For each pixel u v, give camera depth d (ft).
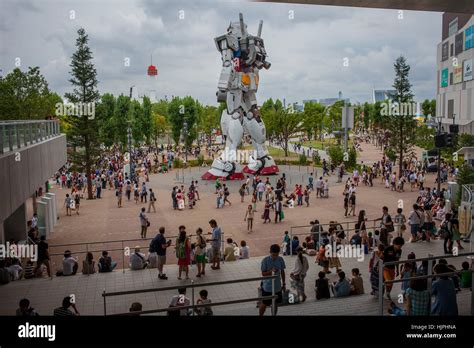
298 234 79.82
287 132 239.09
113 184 151.33
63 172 159.74
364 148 315.58
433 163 173.68
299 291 42.63
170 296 47.98
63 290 50.62
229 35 142.31
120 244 78.69
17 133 62.95
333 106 364.38
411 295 30.32
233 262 60.95
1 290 50.83
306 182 148.05
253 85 149.69
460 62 205.57
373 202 113.80
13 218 75.66
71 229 90.43
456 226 61.16
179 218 98.48
